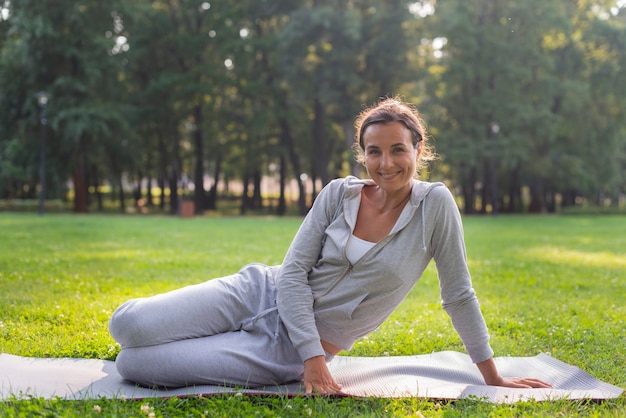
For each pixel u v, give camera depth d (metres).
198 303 3.23
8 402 2.91
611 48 37.09
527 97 37.53
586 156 39.72
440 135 35.31
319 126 35.22
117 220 23.44
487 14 36.94
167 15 35.56
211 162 47.75
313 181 41.03
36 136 33.25
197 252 10.91
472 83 36.62
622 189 52.38
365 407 2.95
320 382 3.06
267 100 37.44
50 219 23.08
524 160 37.25
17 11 30.75
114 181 44.06
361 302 3.18
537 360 3.89
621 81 36.97
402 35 33.34
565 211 40.25
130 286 6.89
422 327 5.04
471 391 3.21
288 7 33.97
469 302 3.28
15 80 31.95
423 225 3.13
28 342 4.26
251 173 45.81
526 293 6.93
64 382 3.31
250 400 3.00
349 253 3.16
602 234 17.88
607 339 4.59
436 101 36.97
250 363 3.16
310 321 3.12
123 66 33.34
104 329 4.73
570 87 35.97
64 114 29.84
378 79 34.59
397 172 3.06
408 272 3.16
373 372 3.61
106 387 3.22
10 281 6.99
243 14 35.38
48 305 5.58
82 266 8.50
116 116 31.52
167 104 34.94
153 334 3.13
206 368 3.13
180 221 23.70
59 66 32.50
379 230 3.17
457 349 4.36
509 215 36.84
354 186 3.22
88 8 31.73
